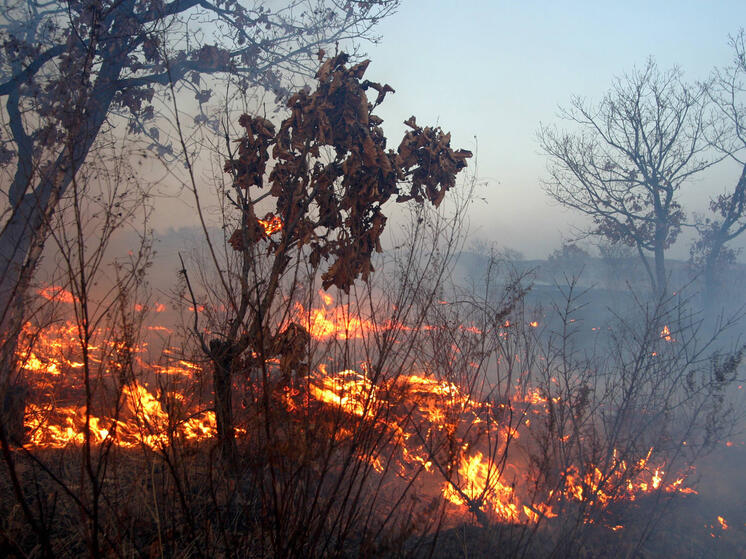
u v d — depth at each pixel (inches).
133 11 192.5
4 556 93.8
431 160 150.9
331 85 145.0
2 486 119.3
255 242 123.2
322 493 113.4
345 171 144.0
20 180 117.3
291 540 94.9
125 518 107.7
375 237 138.3
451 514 142.3
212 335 128.7
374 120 155.6
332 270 136.9
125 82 181.9
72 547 103.3
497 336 147.6
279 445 94.0
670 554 144.9
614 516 148.9
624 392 167.3
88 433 84.8
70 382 138.8
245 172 139.9
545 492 148.8
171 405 108.5
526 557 126.0
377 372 98.6
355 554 109.0
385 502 136.6
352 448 98.3
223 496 114.0
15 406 123.3
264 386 93.0
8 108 121.0
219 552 101.1
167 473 116.2
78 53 140.0
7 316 108.4
